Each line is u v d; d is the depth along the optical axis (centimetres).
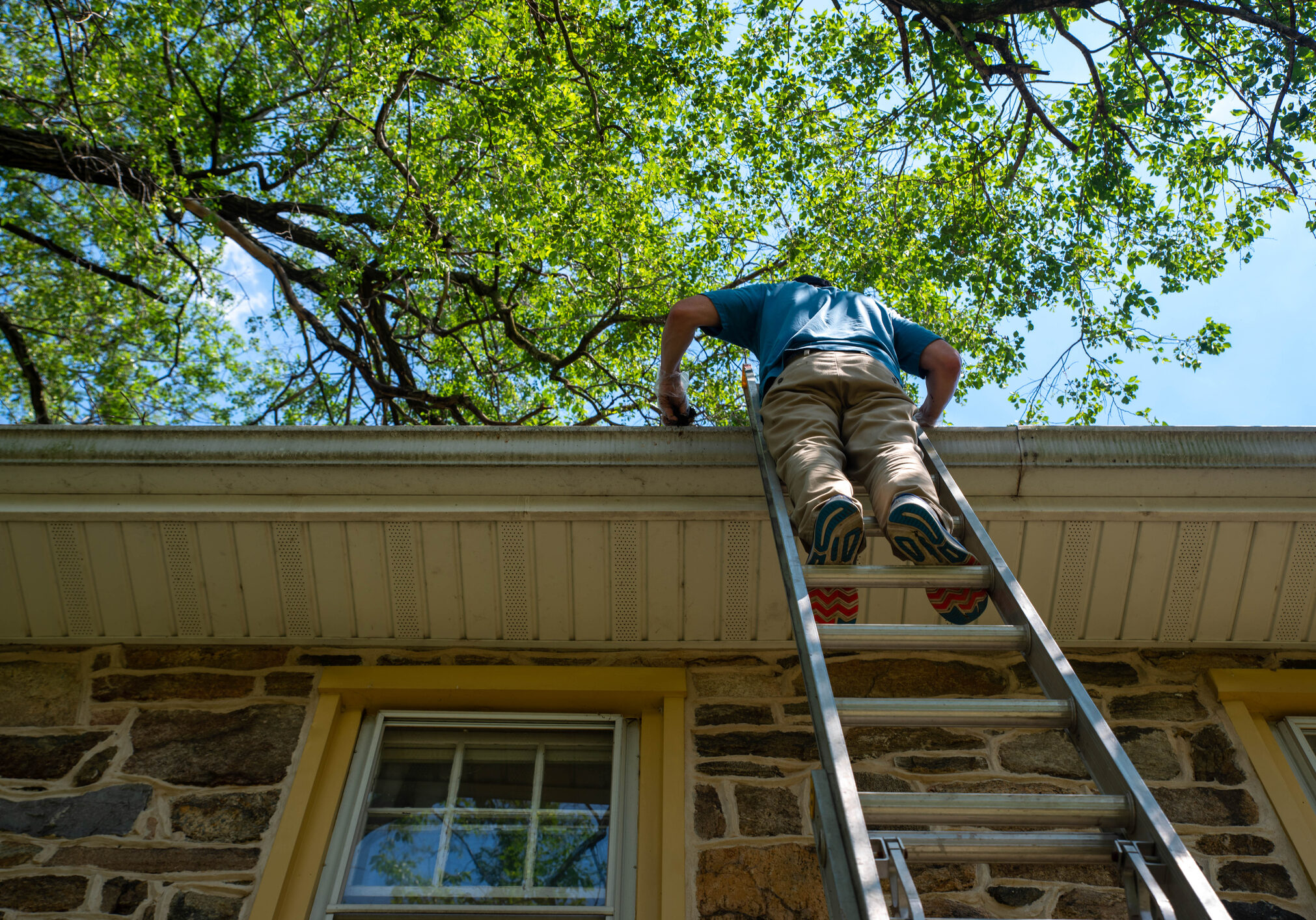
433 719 299
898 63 705
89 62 677
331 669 303
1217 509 281
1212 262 695
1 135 707
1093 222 711
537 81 750
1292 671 303
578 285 887
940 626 175
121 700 295
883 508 190
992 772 278
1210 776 277
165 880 251
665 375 283
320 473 283
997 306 769
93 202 723
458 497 287
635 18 751
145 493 287
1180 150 651
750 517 285
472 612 302
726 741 287
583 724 299
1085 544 288
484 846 269
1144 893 129
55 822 263
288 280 870
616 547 291
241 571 295
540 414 970
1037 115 603
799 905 246
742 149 795
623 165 810
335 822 271
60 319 951
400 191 841
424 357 973
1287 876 253
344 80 807
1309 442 278
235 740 286
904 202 791
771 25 745
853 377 226
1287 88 564
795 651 313
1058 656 163
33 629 302
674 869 253
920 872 256
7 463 279
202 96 801
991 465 276
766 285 282
